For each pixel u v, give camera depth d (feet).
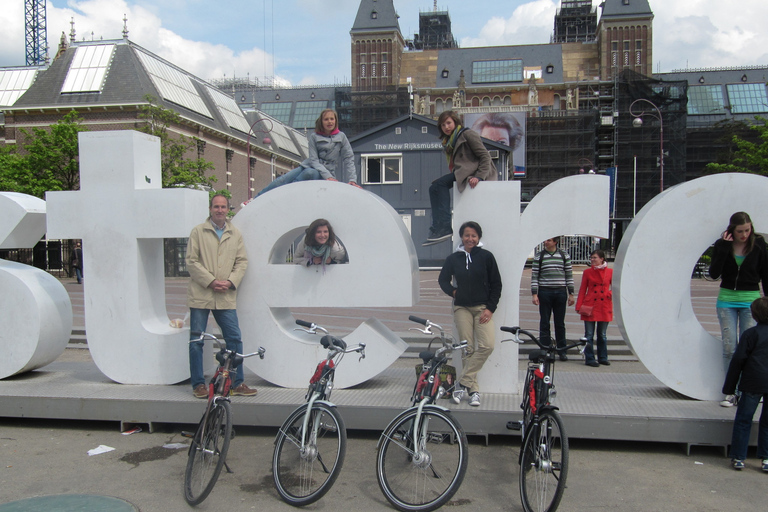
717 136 226.17
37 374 22.13
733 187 17.87
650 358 18.06
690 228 17.99
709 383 17.92
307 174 21.43
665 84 188.14
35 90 127.44
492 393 18.86
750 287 17.02
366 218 19.31
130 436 18.06
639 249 18.15
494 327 18.83
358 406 17.22
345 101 233.14
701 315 45.32
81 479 14.75
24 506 13.11
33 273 21.83
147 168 20.85
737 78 270.87
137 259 20.20
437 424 13.07
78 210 20.52
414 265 20.12
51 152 93.20
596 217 18.31
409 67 268.21
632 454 16.43
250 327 19.97
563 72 252.42
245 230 19.98
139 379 20.27
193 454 13.82
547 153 189.67
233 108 174.09
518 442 17.34
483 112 176.04
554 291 27.91
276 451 13.79
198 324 18.65
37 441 17.65
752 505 13.12
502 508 13.03
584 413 16.38
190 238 18.79
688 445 16.14
